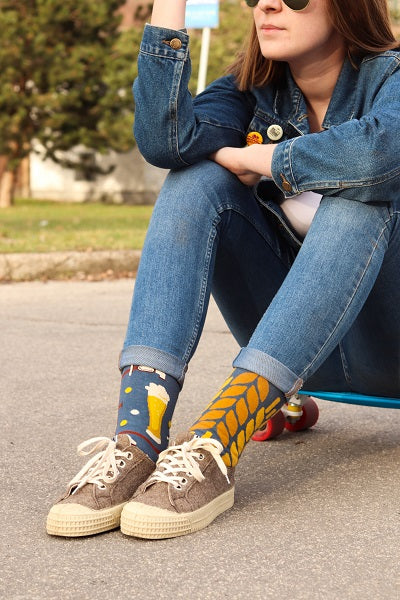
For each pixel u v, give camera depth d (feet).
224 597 5.65
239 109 7.99
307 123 7.80
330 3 7.30
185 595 5.69
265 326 6.92
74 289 23.58
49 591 5.77
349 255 6.85
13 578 5.98
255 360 6.89
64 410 11.04
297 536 6.68
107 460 6.78
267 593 5.71
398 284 7.30
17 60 64.13
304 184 7.03
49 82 65.36
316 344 6.89
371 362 7.93
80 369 13.57
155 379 7.04
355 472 8.36
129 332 7.16
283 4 7.34
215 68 63.77
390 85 7.29
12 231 35.83
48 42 66.39
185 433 6.89
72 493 6.77
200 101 7.95
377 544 6.54
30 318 18.57
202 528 6.81
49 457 8.98
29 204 76.38
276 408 7.02
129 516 6.54
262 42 7.53
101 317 18.76
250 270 7.84
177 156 7.39
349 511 7.24
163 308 7.07
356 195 6.88
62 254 26.22
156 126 7.37
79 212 60.90
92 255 26.50
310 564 6.16
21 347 15.34
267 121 7.88
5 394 11.94
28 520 7.12
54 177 88.48
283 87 7.98
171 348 7.06
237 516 7.11
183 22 7.37
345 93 7.64
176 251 7.14
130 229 38.47
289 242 7.92
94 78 67.05
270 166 7.13
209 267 7.25
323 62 7.61
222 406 6.92
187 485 6.70
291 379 6.89
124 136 66.80
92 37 68.33
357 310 7.00
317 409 9.96
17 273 25.64
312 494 7.70
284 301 6.89
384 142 6.76
